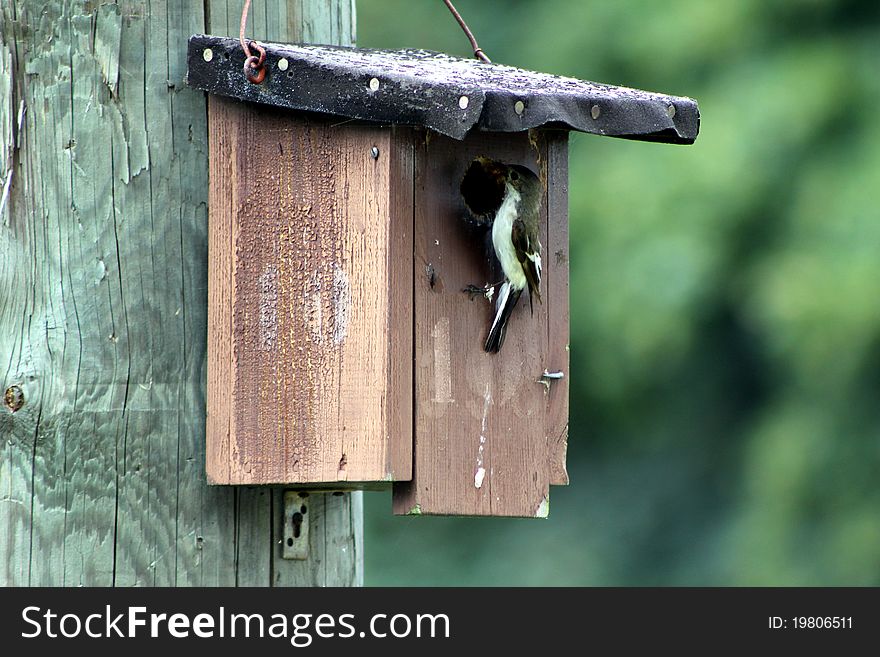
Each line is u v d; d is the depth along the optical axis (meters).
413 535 34.69
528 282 13.31
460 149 13.02
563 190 13.93
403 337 12.49
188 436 12.79
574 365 31.61
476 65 13.95
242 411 12.59
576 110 12.44
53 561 12.38
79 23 12.52
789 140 29.80
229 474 12.62
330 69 12.18
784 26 30.73
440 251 12.85
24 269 12.36
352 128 12.44
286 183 12.59
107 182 12.56
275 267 12.59
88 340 12.48
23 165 12.37
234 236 12.60
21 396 12.29
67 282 12.44
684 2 31.25
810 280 28.58
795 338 28.89
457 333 12.97
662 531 34.69
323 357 12.52
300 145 12.58
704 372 33.22
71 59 12.49
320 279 12.53
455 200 12.97
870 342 28.58
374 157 12.36
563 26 32.91
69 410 12.41
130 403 12.59
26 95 12.40
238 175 12.62
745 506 32.88
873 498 30.25
